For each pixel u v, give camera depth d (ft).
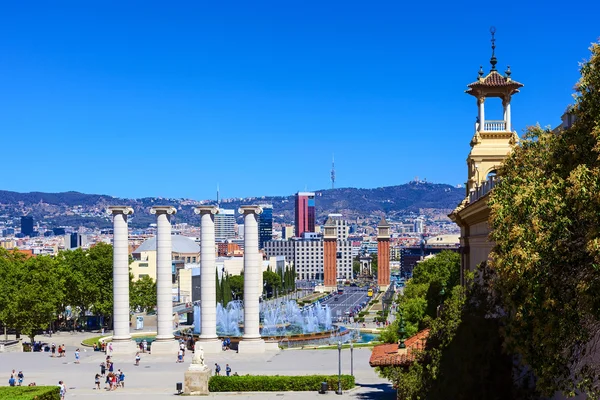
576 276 101.96
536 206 105.81
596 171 95.86
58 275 515.50
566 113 129.49
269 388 281.33
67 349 427.74
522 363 119.55
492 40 249.34
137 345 435.12
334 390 277.64
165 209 394.11
